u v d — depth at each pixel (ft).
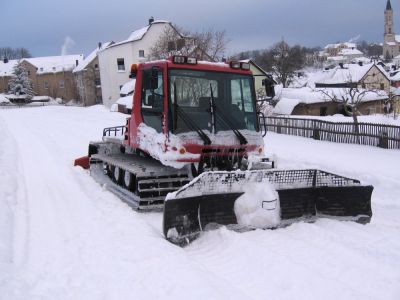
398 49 462.60
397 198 30.91
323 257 18.76
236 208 21.91
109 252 19.03
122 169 29.60
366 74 183.21
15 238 21.08
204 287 15.52
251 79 27.07
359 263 18.15
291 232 21.90
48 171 38.60
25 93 261.24
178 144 24.31
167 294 15.15
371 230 22.82
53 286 16.05
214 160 25.31
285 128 69.15
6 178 33.24
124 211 25.53
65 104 244.63
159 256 18.33
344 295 15.37
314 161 42.19
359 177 36.04
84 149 53.93
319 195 23.68
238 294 15.34
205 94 25.55
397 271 17.42
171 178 25.49
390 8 458.91
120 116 106.93
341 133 58.23
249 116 26.84
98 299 15.02
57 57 288.71
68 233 21.86
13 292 15.34
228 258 18.86
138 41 159.43
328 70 210.38
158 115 25.76
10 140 63.00
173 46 117.08
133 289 15.62
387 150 50.01
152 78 24.48
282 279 16.58
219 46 105.81
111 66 164.45
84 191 30.86
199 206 21.29
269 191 22.12
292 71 201.05
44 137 67.82
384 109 144.46
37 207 26.68
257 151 26.30
